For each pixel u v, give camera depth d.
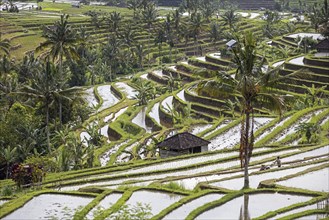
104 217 33.16
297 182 44.66
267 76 42.38
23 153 73.12
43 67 106.94
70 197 38.38
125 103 120.12
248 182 43.19
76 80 148.75
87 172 57.25
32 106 92.56
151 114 104.69
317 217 34.38
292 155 59.19
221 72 43.44
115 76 168.62
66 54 108.38
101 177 52.69
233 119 88.81
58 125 93.25
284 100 43.44
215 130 82.25
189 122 91.31
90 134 84.00
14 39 172.38
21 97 90.56
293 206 36.62
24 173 47.69
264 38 188.00
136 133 92.38
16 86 92.75
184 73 144.25
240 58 42.81
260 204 37.78
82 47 159.62
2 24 188.75
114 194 39.25
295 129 72.19
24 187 47.22
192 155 63.25
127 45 183.00
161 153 68.25
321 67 113.69
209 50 198.88
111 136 90.94
